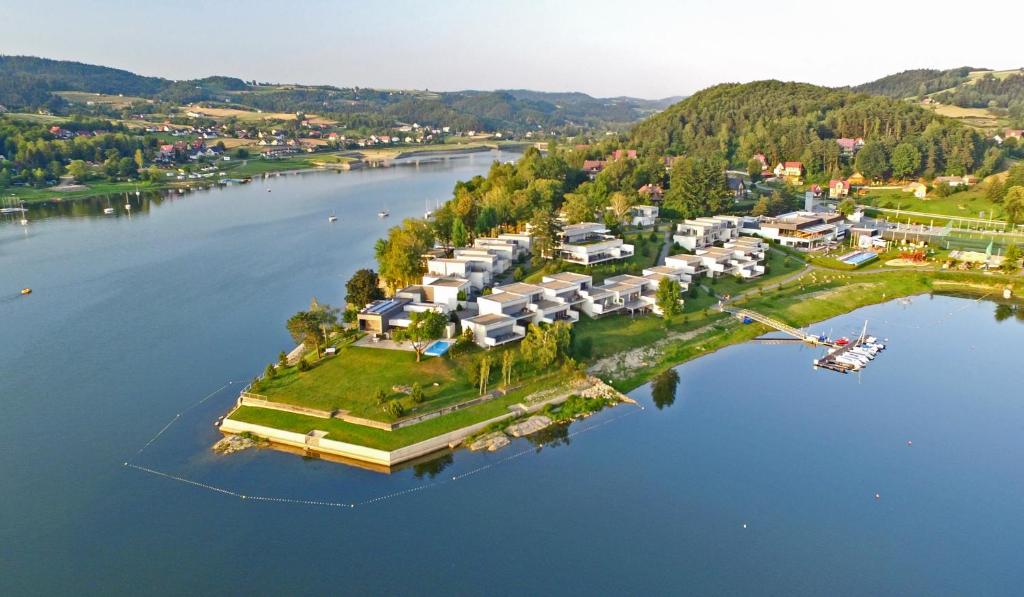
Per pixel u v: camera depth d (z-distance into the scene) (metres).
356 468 109.25
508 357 133.25
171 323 175.50
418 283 189.25
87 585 84.94
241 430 119.88
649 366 150.62
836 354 158.50
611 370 146.75
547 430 122.25
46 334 167.50
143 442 117.44
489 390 131.00
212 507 100.00
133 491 103.81
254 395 127.62
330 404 123.81
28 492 103.44
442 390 129.00
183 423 123.75
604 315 173.50
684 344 162.38
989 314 192.12
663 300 172.88
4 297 196.88
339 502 101.19
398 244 189.12
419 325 138.50
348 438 113.69
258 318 179.00
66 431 120.94
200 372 145.00
